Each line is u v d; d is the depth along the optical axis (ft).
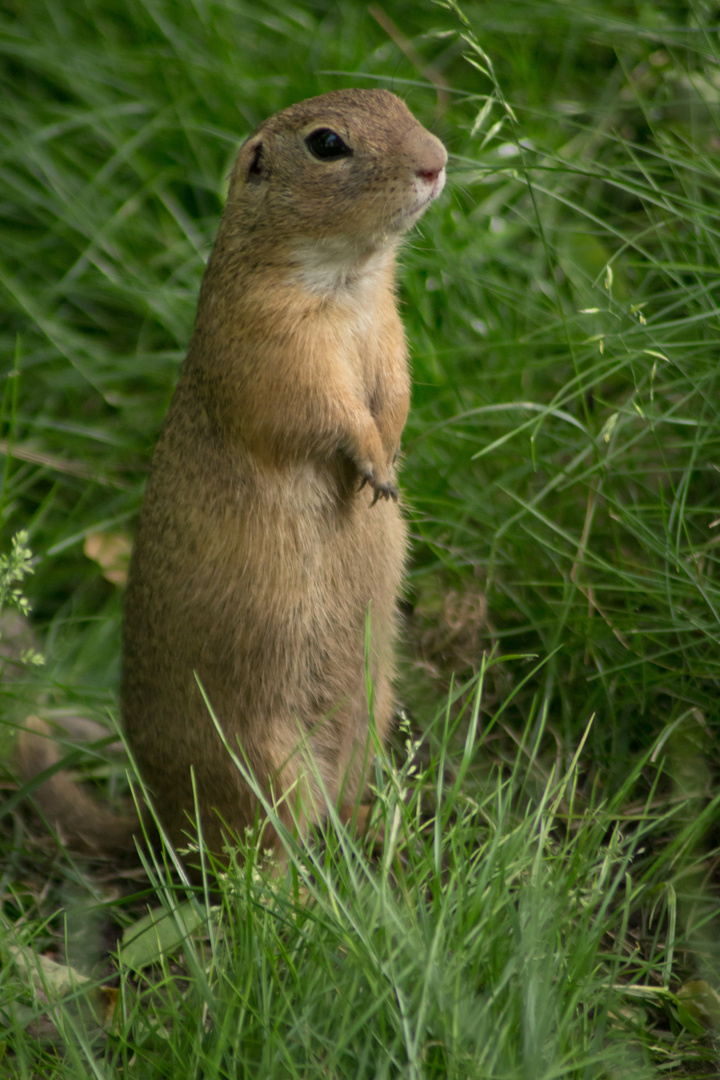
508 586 34.09
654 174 40.11
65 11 48.88
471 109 42.70
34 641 35.53
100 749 33.12
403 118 26.53
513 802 30.14
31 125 45.65
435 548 34.71
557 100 43.68
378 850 30.48
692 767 28.66
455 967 20.47
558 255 38.40
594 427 35.22
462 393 37.58
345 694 29.30
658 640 30.91
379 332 28.04
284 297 26.23
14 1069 22.07
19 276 43.96
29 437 40.93
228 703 27.91
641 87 43.50
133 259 43.27
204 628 27.48
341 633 28.78
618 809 28.40
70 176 45.34
